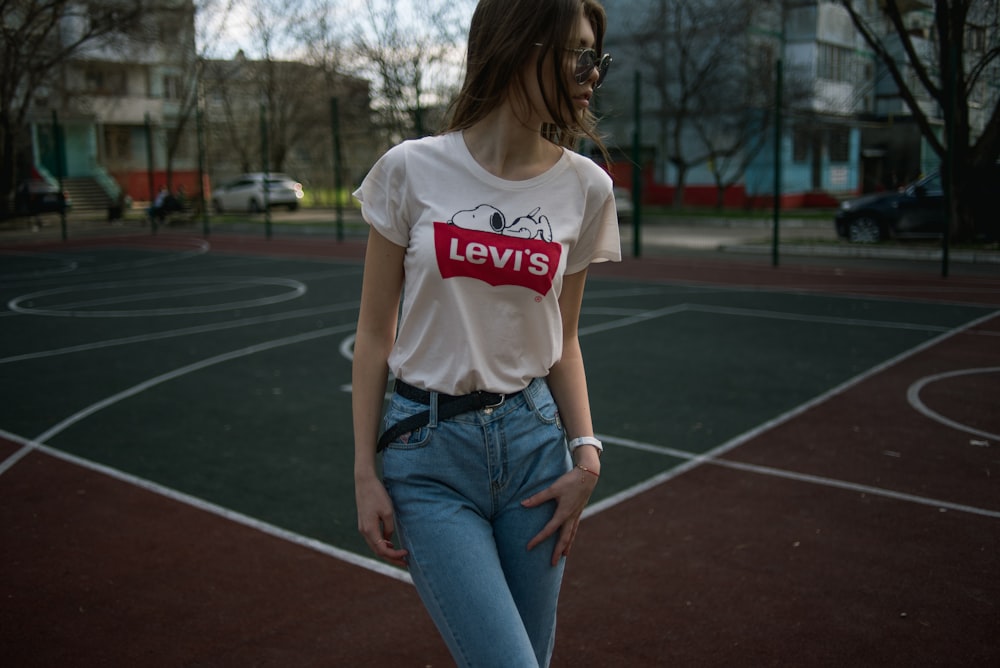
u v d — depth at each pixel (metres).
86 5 26.94
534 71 1.87
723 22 31.55
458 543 1.87
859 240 19.75
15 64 25.66
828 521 4.57
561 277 1.97
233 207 37.19
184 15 31.25
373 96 30.27
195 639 3.49
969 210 18.47
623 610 3.68
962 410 6.64
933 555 4.14
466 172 1.91
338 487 5.21
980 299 12.42
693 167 36.62
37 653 3.39
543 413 2.01
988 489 4.98
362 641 3.47
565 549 2.05
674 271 16.45
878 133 25.06
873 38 18.92
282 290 14.37
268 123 39.91
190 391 7.61
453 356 1.91
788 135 33.06
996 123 17.83
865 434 6.07
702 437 6.07
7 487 5.26
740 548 4.27
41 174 38.91
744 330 10.13
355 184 35.56
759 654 3.32
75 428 6.51
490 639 1.79
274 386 7.77
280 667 3.28
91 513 4.84
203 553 4.30
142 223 31.58
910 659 3.26
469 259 1.87
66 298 13.74
